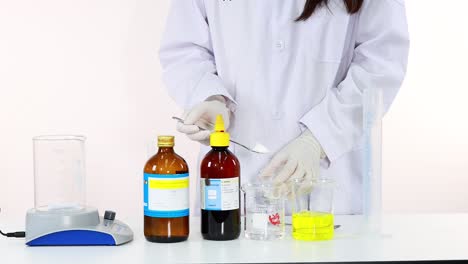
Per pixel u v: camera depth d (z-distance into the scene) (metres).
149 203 1.24
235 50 1.74
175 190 1.23
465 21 3.32
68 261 1.10
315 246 1.20
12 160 3.16
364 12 1.73
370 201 1.30
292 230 1.29
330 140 1.57
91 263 1.09
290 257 1.11
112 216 1.30
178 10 1.83
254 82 1.73
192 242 1.25
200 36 1.81
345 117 1.60
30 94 3.14
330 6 1.71
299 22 1.72
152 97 3.16
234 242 1.24
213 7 1.76
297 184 1.26
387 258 1.10
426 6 3.32
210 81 1.65
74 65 3.14
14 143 3.15
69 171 1.29
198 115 1.43
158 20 3.14
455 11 3.32
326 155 1.59
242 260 1.09
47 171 1.28
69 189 1.29
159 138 1.24
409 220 1.47
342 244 1.22
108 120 3.16
